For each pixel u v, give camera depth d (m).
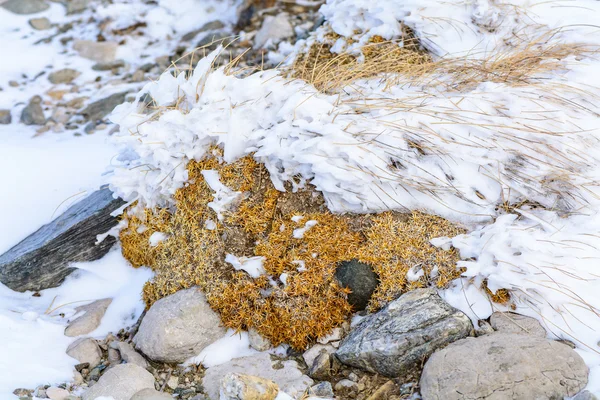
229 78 2.12
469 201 2.01
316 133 2.04
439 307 1.94
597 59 2.19
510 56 2.21
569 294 1.93
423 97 2.09
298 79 2.15
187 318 2.00
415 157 2.03
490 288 1.95
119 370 1.94
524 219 2.00
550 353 1.86
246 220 2.05
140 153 2.10
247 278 2.02
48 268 2.15
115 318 2.09
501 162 2.02
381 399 1.90
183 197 2.10
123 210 2.17
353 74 2.20
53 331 2.05
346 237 2.02
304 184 2.06
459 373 1.85
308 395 1.90
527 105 2.07
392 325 1.93
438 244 1.99
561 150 2.02
